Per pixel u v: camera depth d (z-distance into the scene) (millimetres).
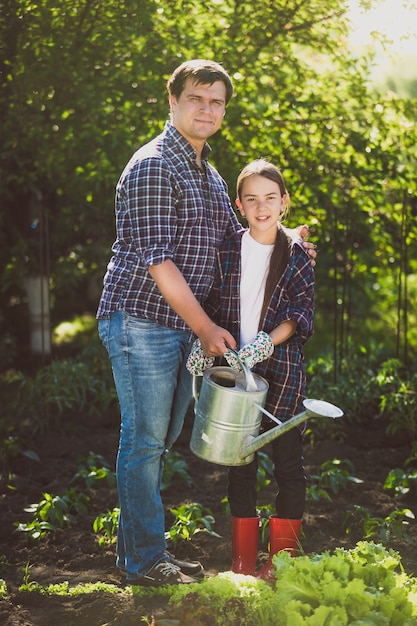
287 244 3568
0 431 5992
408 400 5906
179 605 2988
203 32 5918
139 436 3490
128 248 3459
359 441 5891
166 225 3299
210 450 3336
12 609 3428
